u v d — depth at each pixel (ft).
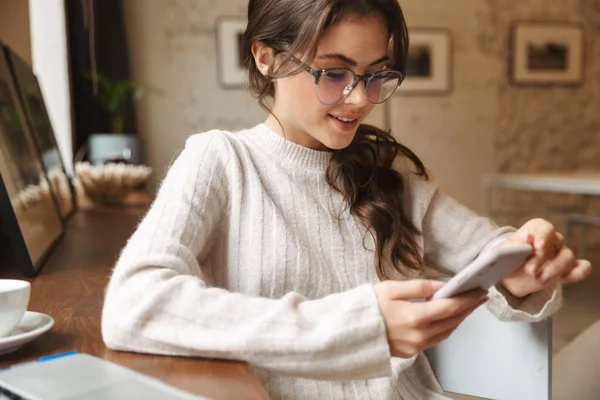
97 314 3.00
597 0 18.34
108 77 14.96
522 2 17.84
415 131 17.52
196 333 2.25
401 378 3.43
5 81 5.24
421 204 3.70
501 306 3.16
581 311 11.22
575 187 11.18
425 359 3.57
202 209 2.94
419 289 2.30
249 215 3.18
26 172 4.86
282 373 2.24
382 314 2.25
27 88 6.31
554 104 18.35
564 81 18.33
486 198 13.33
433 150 17.67
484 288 2.30
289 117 3.37
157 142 15.99
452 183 17.89
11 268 4.22
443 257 3.84
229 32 16.22
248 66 3.38
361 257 3.41
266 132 3.46
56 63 10.82
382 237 3.42
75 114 12.01
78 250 4.97
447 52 17.43
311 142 3.48
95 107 12.34
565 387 3.73
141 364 2.22
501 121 18.02
